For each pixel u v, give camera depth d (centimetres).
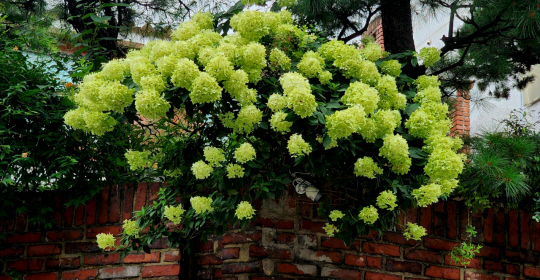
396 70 247
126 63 214
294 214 275
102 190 295
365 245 282
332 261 275
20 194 285
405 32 342
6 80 271
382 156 223
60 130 285
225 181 233
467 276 295
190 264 283
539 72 566
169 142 274
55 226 287
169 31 450
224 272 270
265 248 269
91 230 288
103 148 300
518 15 284
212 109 208
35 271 280
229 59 212
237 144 235
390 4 346
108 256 283
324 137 203
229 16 248
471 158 300
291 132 220
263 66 216
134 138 299
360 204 234
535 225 312
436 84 247
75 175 290
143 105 194
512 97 603
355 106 200
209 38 225
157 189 292
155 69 210
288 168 239
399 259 286
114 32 416
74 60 300
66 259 282
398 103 228
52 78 302
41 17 421
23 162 270
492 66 414
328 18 366
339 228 238
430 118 223
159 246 284
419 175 230
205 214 243
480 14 373
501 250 304
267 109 221
